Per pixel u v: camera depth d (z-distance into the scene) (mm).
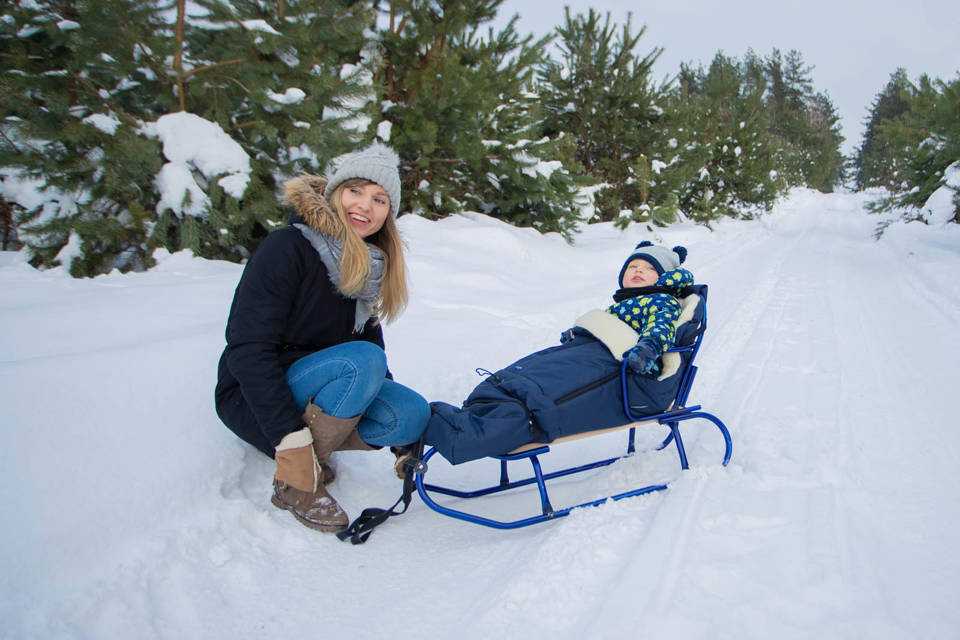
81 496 1868
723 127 19344
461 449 2125
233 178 5035
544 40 8195
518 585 1846
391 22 7320
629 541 2072
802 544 2025
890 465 2717
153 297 3729
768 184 21188
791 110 47531
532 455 2250
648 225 13828
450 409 2256
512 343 4438
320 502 2168
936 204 13125
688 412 2588
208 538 1981
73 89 4883
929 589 1818
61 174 4723
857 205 31734
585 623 1672
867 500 2375
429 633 1709
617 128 13812
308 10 5250
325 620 1783
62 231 4809
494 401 2223
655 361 2455
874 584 1830
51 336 2832
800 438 3023
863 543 2055
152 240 5027
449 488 2684
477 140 7680
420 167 8148
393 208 2268
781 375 4125
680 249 2881
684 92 19938
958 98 11359
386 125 7199
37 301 3459
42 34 4770
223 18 4875
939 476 2605
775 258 11125
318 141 5324
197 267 4867
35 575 1639
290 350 2158
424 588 1935
